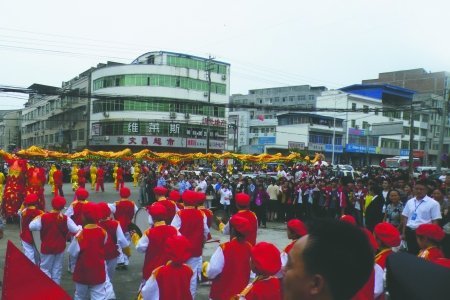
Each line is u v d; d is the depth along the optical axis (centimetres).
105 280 627
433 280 118
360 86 6072
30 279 326
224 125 5353
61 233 729
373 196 1191
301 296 127
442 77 6431
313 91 6481
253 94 7094
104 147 5056
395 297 120
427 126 6631
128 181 3738
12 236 1272
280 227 1577
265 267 386
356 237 128
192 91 5100
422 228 498
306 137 5234
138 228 926
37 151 1883
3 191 1458
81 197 868
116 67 4997
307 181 1725
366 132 4006
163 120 4928
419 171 3522
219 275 513
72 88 6038
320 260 124
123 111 4922
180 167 3180
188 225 727
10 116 8944
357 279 124
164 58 5100
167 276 463
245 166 3128
